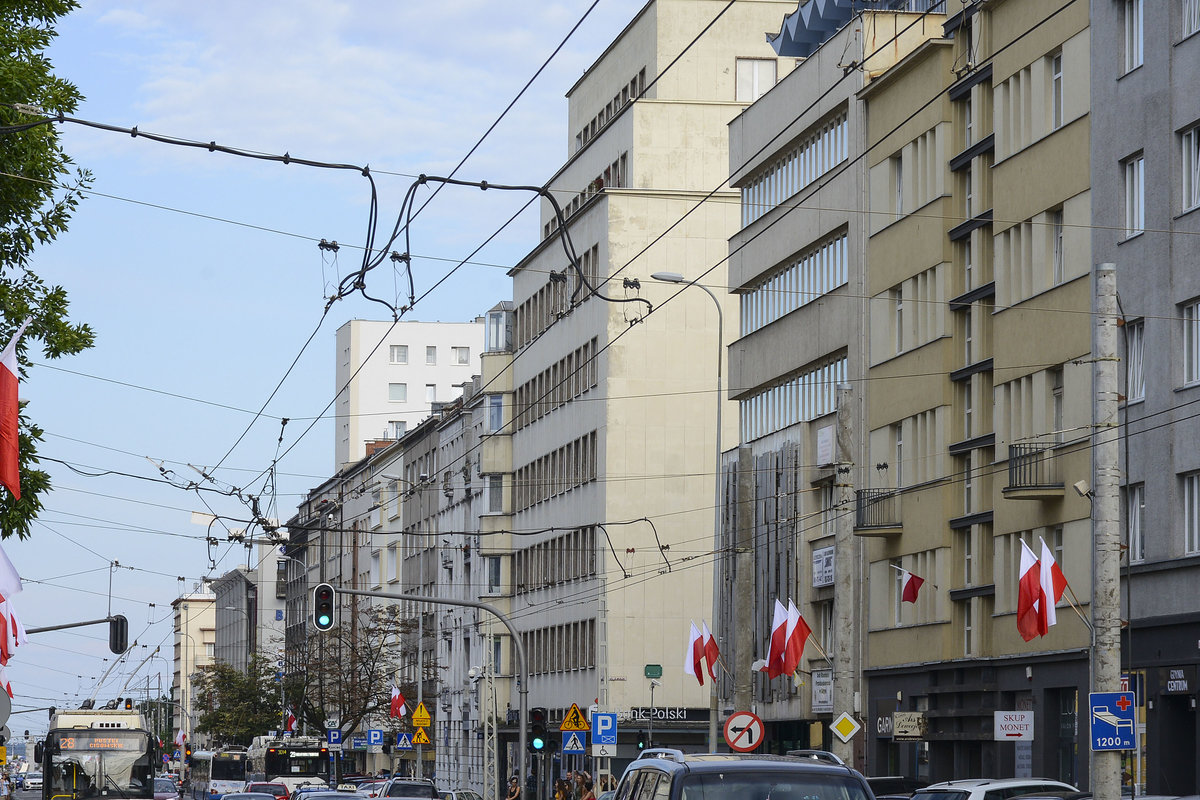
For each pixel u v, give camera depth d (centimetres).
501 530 8162
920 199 4644
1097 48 3741
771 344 5634
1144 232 3547
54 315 2423
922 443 4600
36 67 2362
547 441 8062
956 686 4266
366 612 9750
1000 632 4112
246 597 16738
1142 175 3584
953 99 4491
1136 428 3544
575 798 4956
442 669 9619
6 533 2377
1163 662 3372
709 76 7538
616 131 7581
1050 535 3903
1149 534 3481
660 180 7331
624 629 7062
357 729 11269
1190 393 3372
